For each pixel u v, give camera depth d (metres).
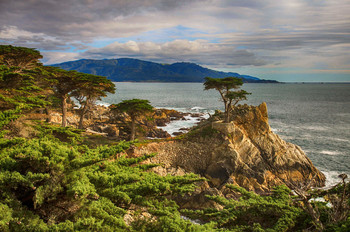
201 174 36.16
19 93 26.05
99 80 41.62
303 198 10.10
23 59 35.06
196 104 141.25
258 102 155.00
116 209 10.51
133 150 34.53
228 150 36.53
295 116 98.44
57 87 40.97
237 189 14.62
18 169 11.37
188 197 29.91
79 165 11.61
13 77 25.00
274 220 12.16
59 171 11.00
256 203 12.34
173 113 91.00
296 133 68.31
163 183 11.72
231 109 45.31
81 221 8.84
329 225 9.45
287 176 37.88
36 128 20.89
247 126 40.81
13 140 12.55
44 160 11.03
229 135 38.16
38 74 34.00
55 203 10.85
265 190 35.12
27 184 9.98
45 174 10.48
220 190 33.72
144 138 51.44
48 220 9.92
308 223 10.98
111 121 57.59
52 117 49.34
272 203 12.12
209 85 44.09
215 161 36.31
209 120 47.75
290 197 12.58
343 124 82.19
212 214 12.67
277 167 38.19
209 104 141.25
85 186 10.27
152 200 11.91
